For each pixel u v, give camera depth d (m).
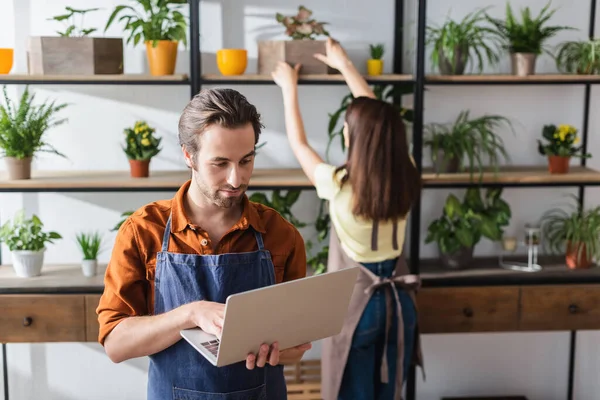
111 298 1.53
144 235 1.54
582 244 3.02
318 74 2.78
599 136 3.27
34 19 2.97
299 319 1.43
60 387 3.25
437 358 3.38
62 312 2.77
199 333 1.43
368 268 2.48
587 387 3.44
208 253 1.54
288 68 2.71
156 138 2.92
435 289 2.90
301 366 3.24
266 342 1.41
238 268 1.54
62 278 2.88
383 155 2.30
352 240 2.45
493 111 3.20
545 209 3.29
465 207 3.06
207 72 3.06
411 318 2.52
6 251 3.13
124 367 3.26
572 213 3.21
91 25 3.00
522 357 3.41
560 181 2.90
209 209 1.55
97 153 3.11
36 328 2.78
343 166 2.41
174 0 2.77
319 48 2.77
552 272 3.01
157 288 1.53
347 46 3.11
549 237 3.30
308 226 3.22
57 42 2.68
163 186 2.77
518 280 2.95
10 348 3.20
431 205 3.24
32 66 2.71
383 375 2.46
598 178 2.91
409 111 3.00
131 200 3.15
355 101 2.38
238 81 2.74
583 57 2.95
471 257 3.05
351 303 2.47
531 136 3.24
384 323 2.46
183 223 1.53
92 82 2.68
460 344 3.38
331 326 1.51
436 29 3.11
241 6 3.03
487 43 3.14
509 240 3.12
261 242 1.58
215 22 3.03
